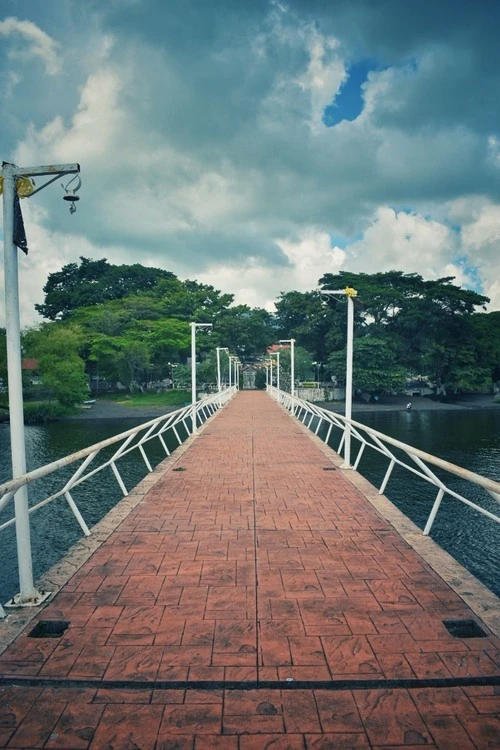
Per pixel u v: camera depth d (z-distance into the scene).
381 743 2.48
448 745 2.47
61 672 3.04
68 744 2.48
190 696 2.85
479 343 58.78
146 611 3.81
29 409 41.97
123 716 2.69
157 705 2.78
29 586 3.95
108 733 2.56
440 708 2.74
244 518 6.27
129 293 71.06
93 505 17.39
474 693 2.87
